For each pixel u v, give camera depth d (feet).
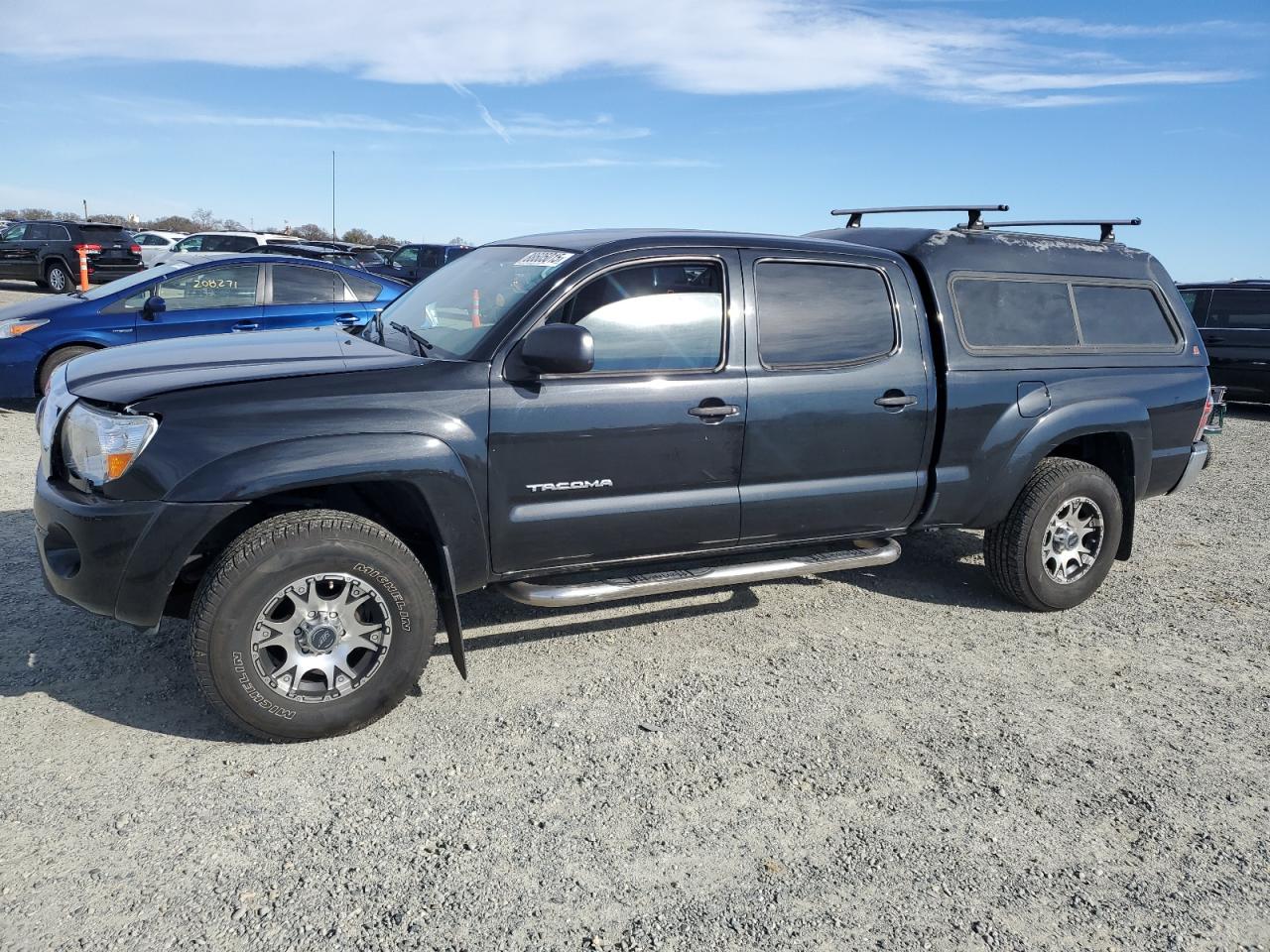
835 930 8.50
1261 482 28.76
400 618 11.34
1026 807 10.62
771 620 15.74
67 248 69.97
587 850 9.45
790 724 12.21
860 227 17.28
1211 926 8.82
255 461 10.57
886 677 13.76
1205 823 10.50
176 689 12.34
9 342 26.96
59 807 9.70
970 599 17.21
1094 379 16.39
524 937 8.21
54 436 11.54
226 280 28.63
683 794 10.51
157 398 10.60
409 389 11.47
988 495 15.62
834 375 13.97
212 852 9.14
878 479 14.73
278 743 11.16
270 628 10.78
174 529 10.39
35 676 12.47
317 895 8.61
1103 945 8.51
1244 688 14.03
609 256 12.67
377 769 10.74
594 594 12.69
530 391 11.98
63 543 11.14
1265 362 40.70
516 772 10.81
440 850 9.34
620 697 12.73
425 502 11.44
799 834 9.90
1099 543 16.72
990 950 8.38
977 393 15.16
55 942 7.86
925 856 9.64
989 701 13.17
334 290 29.91
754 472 13.64
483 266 14.62
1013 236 16.43
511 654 13.92
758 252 13.67
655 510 13.02
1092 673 14.30
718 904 8.77
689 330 13.07
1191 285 43.98
